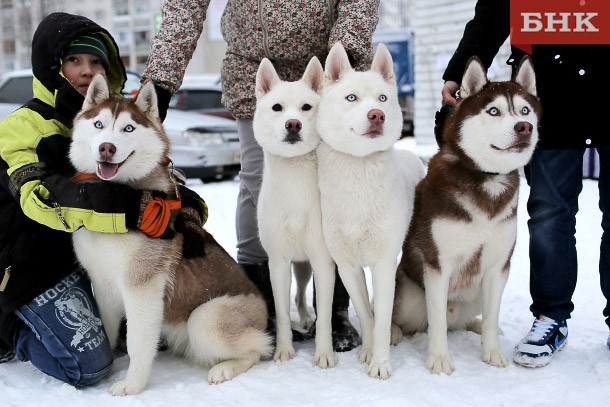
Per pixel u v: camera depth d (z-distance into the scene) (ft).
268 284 11.19
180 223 8.72
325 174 8.73
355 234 8.64
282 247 9.18
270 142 8.91
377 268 8.79
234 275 9.31
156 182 8.68
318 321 9.12
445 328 8.81
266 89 9.33
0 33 121.08
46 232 8.25
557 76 8.84
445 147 9.19
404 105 57.82
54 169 8.41
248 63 10.57
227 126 30.37
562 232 9.07
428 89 42.39
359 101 8.46
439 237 8.79
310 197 8.99
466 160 8.64
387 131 8.36
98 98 8.36
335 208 8.66
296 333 10.52
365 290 9.29
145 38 117.39
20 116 8.39
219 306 8.69
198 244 8.82
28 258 7.97
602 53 8.65
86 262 8.27
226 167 30.17
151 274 8.14
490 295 8.98
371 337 9.21
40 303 8.02
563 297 9.16
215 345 8.58
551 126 8.86
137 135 8.15
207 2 10.08
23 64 121.08
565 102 8.77
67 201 7.68
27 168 7.87
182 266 8.68
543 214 9.12
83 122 8.08
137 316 8.07
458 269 9.12
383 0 165.37
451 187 8.75
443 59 41.11
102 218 7.68
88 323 8.26
